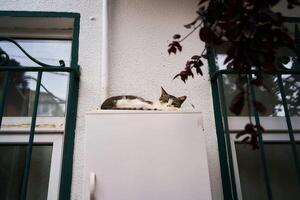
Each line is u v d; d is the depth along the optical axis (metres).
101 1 1.66
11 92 1.49
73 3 1.64
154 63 1.52
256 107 0.78
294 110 1.50
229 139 1.29
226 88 1.47
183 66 1.51
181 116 1.08
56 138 1.38
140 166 1.00
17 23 1.63
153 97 1.43
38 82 1.33
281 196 1.31
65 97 1.48
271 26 0.75
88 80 1.45
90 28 1.58
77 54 1.50
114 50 1.54
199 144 1.04
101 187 0.97
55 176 1.29
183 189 0.98
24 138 1.37
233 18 0.77
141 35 1.59
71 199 1.21
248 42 0.78
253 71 0.85
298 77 1.56
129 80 1.47
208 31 0.83
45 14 1.59
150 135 1.04
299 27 1.63
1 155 1.34
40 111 1.44
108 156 1.01
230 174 1.25
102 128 1.04
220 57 1.55
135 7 1.67
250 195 1.30
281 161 1.38
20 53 1.61
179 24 1.63
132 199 0.96
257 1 0.75
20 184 1.29
